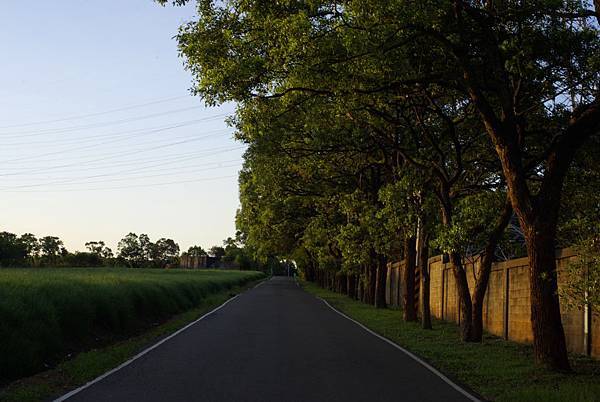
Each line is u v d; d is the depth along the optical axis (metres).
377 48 11.83
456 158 16.88
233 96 13.48
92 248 113.50
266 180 30.72
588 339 12.70
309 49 12.38
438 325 21.61
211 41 13.67
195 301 31.36
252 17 13.10
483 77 12.88
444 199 17.56
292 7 12.78
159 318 23.05
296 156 24.56
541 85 14.00
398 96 16.05
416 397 8.77
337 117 18.75
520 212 11.45
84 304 15.09
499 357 13.12
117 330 17.25
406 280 23.34
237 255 144.75
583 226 10.05
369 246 26.95
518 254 21.55
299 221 43.34
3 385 9.48
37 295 13.16
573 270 10.51
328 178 28.64
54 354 12.25
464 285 16.66
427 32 11.77
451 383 9.98
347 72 13.01
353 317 25.08
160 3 13.02
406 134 19.59
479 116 16.34
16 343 10.38
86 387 9.20
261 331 18.12
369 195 28.27
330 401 8.34
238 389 9.09
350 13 11.85
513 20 12.09
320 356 12.88
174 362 11.78
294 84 13.95
